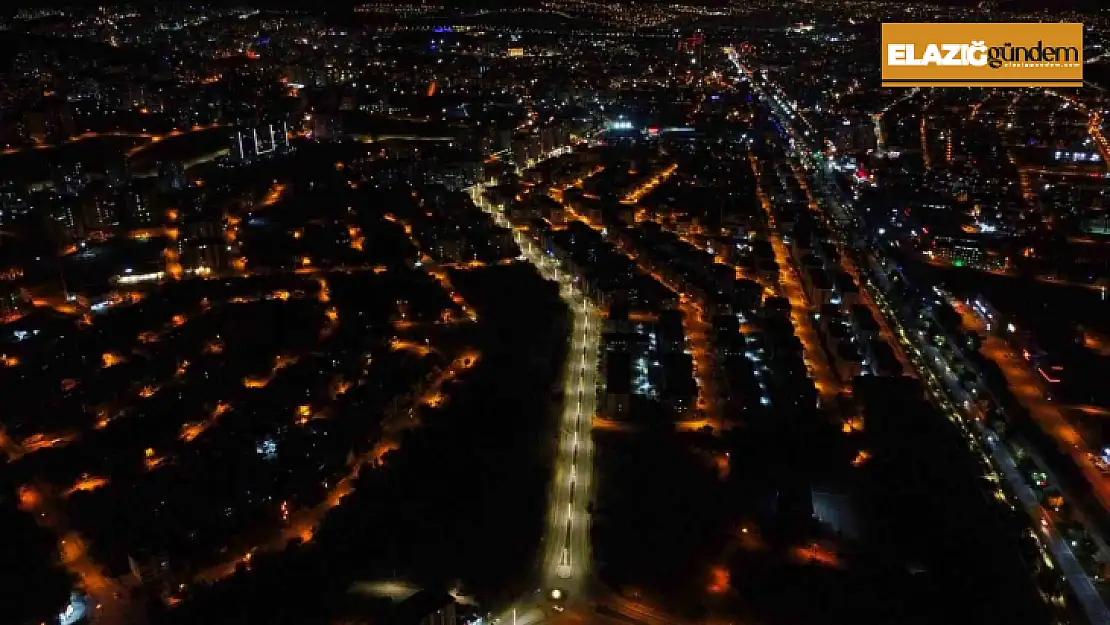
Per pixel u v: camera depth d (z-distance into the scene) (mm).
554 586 161500
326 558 167625
